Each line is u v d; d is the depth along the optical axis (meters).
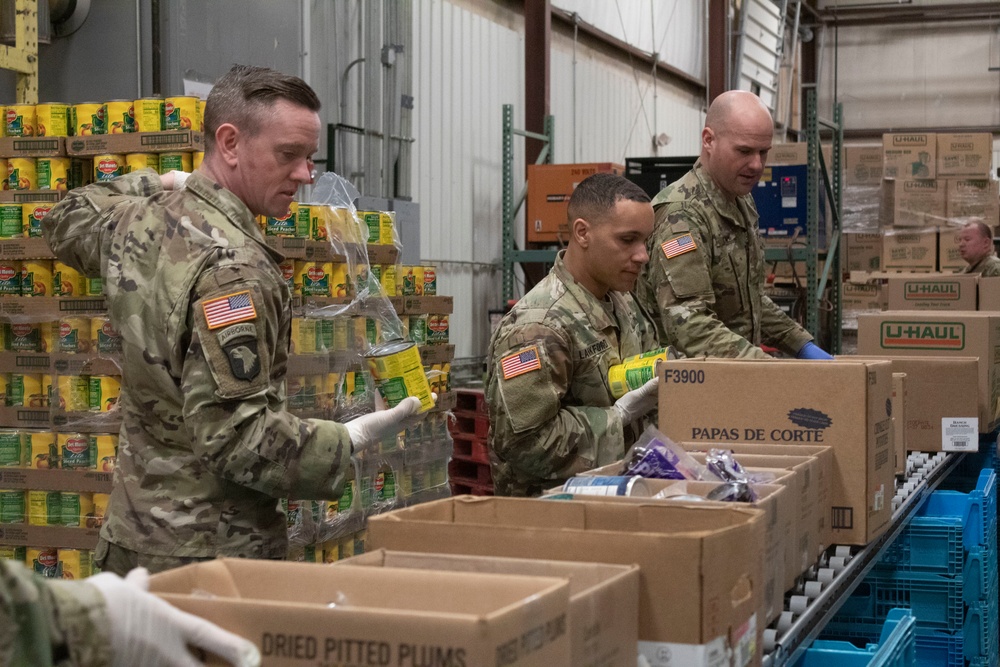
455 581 1.06
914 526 2.78
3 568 0.87
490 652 0.88
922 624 2.78
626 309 2.55
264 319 1.78
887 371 2.25
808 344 3.45
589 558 1.26
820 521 2.00
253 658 0.93
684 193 3.07
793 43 12.92
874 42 14.49
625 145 9.91
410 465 3.70
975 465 4.14
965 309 5.10
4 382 3.15
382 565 1.22
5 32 3.94
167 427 1.83
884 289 7.77
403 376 2.12
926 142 8.12
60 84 4.29
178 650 0.94
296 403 3.10
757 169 3.06
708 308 2.99
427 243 6.94
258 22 4.68
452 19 7.18
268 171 1.88
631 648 1.19
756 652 1.39
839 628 2.83
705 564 1.22
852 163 8.35
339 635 0.93
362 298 3.44
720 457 1.81
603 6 9.28
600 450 2.25
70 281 3.05
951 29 14.20
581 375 2.36
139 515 1.85
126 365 1.85
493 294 7.82
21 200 3.14
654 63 10.40
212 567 1.13
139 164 3.01
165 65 4.19
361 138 6.00
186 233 1.81
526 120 8.02
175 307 1.77
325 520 3.17
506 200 6.99
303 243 3.17
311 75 5.60
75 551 3.06
